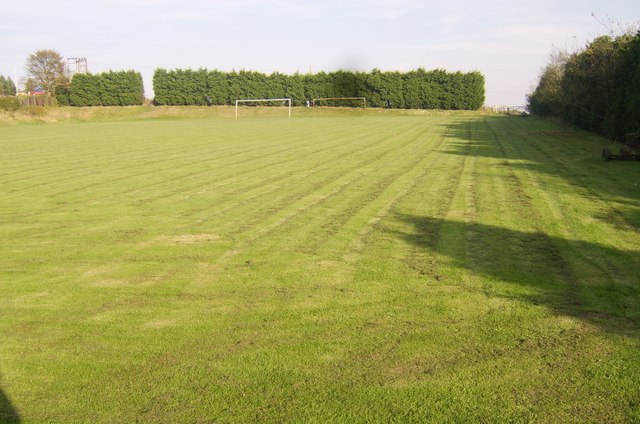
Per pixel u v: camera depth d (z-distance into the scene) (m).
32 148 24.67
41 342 4.89
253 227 9.29
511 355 4.49
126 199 12.09
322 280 6.45
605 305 5.50
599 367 4.26
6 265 7.24
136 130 38.38
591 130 29.45
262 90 74.88
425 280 6.38
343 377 4.19
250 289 6.18
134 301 5.86
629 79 22.23
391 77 72.19
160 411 3.79
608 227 8.77
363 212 10.35
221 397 3.94
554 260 7.05
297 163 18.58
